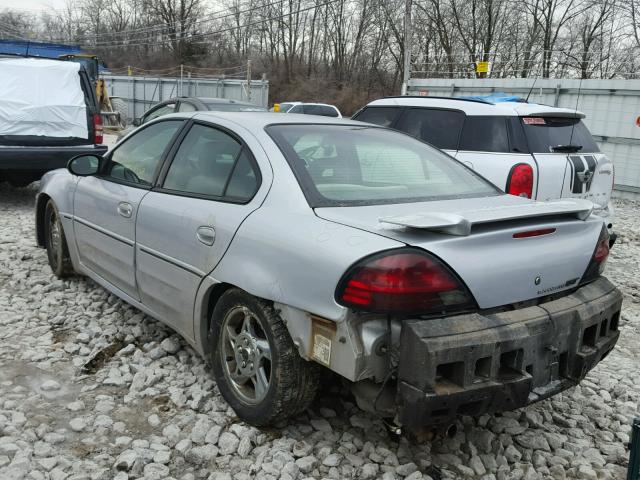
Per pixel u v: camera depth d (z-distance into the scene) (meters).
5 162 8.51
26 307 4.87
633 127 13.57
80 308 4.86
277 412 3.07
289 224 3.00
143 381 3.71
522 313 2.84
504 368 2.78
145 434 3.22
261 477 2.87
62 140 8.91
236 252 3.18
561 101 14.54
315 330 2.81
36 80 8.79
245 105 11.95
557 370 2.95
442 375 2.65
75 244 5.02
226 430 3.26
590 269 3.28
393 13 45.97
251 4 49.78
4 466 2.87
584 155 6.65
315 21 50.56
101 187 4.57
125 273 4.25
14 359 3.98
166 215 3.74
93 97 9.28
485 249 2.77
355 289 2.60
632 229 10.30
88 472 2.88
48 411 3.39
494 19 42.28
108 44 65.19
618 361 4.58
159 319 4.02
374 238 2.71
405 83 20.84
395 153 3.75
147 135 4.42
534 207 3.07
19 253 6.21
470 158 6.40
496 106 6.54
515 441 3.37
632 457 2.45
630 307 6.01
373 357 2.65
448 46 43.34
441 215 2.72
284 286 2.90
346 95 45.75
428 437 2.94
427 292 2.58
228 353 3.38
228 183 3.48
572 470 3.11
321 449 3.07
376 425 3.33
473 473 3.02
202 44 58.75
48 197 5.53
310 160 3.35
